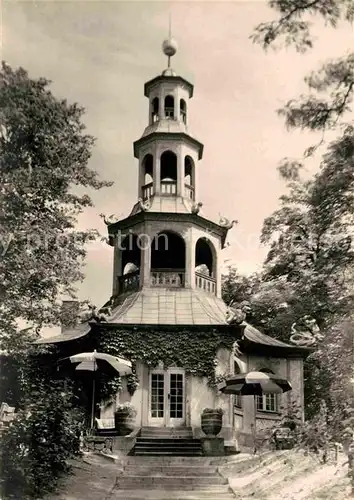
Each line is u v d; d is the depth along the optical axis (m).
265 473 20.50
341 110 19.61
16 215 22.44
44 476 18.42
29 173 22.42
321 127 19.88
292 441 23.97
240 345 29.08
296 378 29.34
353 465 17.56
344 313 25.55
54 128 23.12
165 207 30.91
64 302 23.58
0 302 22.02
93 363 26.25
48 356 27.98
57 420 19.78
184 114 33.09
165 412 27.27
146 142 32.25
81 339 28.38
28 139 22.83
